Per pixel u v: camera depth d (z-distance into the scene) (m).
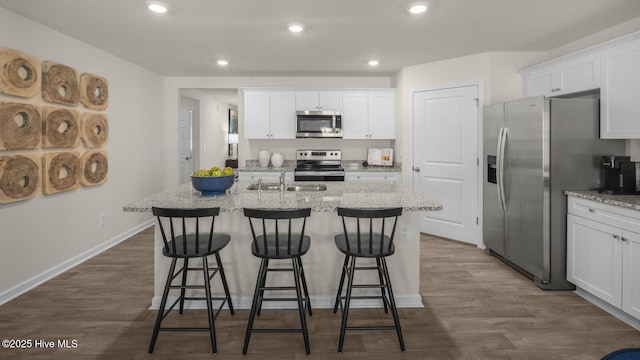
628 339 2.31
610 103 2.93
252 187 3.27
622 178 2.88
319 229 2.75
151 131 5.36
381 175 5.27
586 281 2.83
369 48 4.08
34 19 3.12
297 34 3.58
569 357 2.12
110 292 3.02
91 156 3.88
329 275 2.77
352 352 2.17
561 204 3.06
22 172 2.95
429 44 3.93
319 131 5.41
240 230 2.74
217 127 8.27
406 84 5.02
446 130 4.68
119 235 4.52
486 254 4.11
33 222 3.14
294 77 5.73
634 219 2.38
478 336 2.35
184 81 5.78
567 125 3.03
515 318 2.59
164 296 2.21
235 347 2.23
